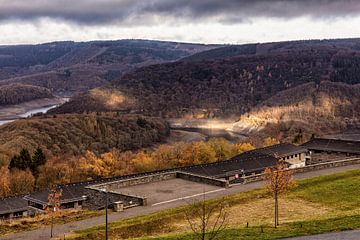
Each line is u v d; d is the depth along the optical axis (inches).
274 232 1213.7
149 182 1959.9
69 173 4119.1
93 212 1640.0
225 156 4554.6
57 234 1398.9
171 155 4554.6
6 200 2447.1
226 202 1649.9
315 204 1632.6
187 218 1368.1
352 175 2048.5
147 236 1316.4
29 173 3919.8
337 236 1112.2
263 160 2817.4
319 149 3356.3
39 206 2416.3
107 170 4249.5
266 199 1705.2
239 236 1189.1
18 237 1386.6
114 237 1352.1
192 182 1964.8
